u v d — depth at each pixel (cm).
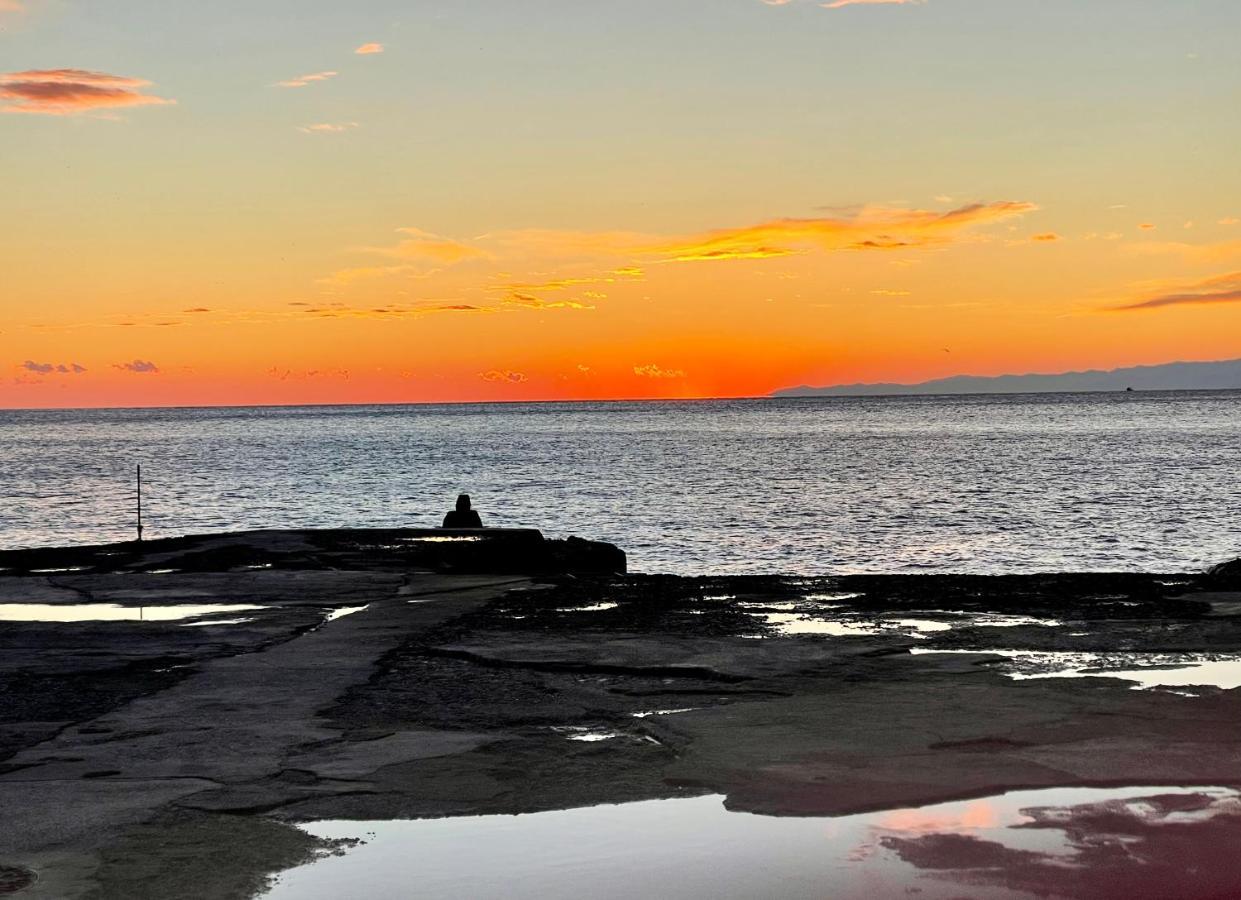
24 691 918
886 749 726
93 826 600
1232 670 957
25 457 10169
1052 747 725
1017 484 5988
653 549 3691
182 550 1970
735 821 602
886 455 8931
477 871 536
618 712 838
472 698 887
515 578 1622
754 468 7575
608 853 558
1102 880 518
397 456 9600
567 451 10188
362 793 652
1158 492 5406
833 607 1326
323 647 1105
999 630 1153
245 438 14500
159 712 845
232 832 591
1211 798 630
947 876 524
